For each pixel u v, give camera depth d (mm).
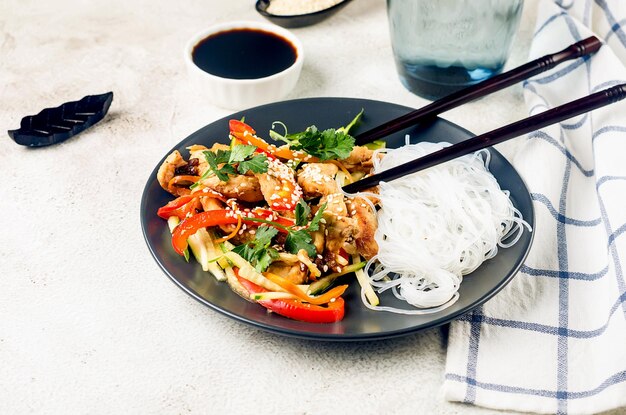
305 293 508
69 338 522
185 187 566
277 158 571
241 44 694
